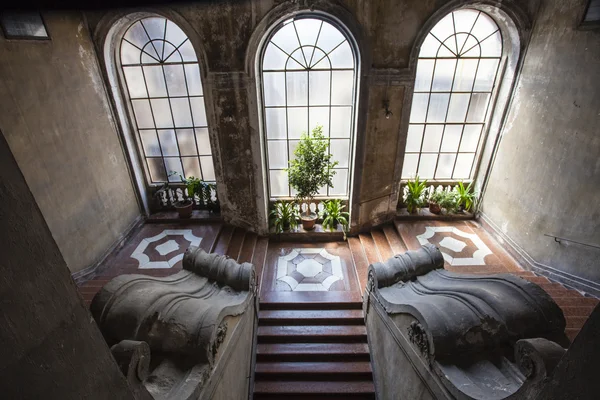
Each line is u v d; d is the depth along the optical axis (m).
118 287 3.33
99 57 6.38
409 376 3.90
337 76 6.87
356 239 7.92
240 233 7.88
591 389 1.16
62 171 5.47
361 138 6.89
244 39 5.98
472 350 3.09
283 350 5.80
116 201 7.06
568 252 5.29
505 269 6.23
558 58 5.36
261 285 6.75
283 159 7.82
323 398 5.40
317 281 6.85
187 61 6.80
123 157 7.33
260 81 6.70
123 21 6.18
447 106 7.29
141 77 7.01
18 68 4.67
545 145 5.69
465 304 3.38
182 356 3.21
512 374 2.85
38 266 1.10
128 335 3.04
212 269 4.96
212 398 3.37
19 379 1.03
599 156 4.64
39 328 1.10
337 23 6.16
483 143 7.50
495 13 6.03
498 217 7.12
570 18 5.09
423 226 7.75
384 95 6.50
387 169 7.35
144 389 2.25
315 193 7.60
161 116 7.43
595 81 4.67
